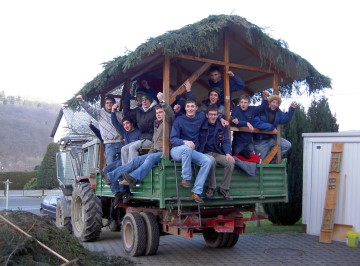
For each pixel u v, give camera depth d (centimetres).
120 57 639
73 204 902
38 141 6750
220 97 706
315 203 891
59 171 1174
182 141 584
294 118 1011
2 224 532
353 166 830
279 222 1043
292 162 997
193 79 657
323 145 888
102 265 563
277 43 686
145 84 794
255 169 654
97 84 696
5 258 457
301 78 761
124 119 723
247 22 657
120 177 633
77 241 586
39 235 532
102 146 857
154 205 728
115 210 909
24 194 3322
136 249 656
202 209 669
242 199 649
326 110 1059
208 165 579
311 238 846
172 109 647
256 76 815
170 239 863
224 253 702
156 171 597
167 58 633
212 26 626
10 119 7044
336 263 624
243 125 668
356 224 810
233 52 757
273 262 630
